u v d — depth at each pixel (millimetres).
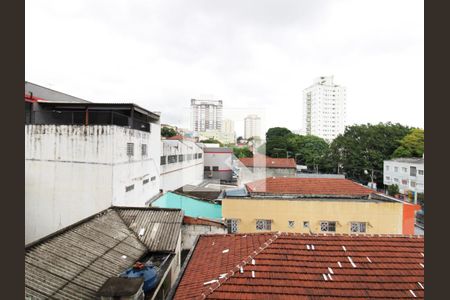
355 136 47281
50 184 14586
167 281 10289
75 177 14391
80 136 14398
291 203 15523
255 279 6277
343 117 88000
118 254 9484
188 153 23328
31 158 14695
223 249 8469
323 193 17328
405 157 40938
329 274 6395
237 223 15773
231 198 16062
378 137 44906
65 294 6754
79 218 14328
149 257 10594
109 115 17562
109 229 10953
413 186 34031
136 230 11797
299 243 7660
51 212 14562
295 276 6344
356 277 6285
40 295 6410
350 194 17203
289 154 52094
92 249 9117
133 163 16656
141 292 7012
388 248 7422
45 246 8195
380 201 15641
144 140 18328
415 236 8055
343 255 7105
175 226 12312
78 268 7867
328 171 50250
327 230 15398
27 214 14664
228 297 5754
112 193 14125
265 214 15617
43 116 16891
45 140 14641
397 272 6453
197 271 7508
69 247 8695
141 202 17859
